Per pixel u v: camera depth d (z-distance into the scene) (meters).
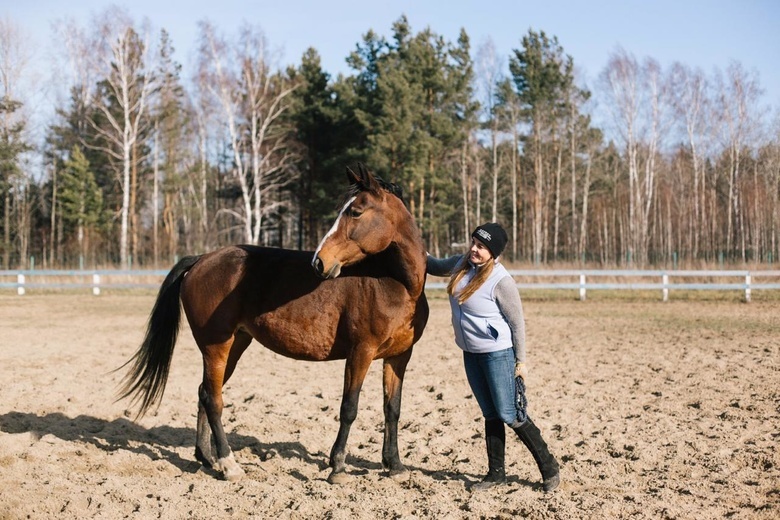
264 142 37.94
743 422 6.39
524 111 44.75
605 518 4.12
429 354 10.84
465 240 42.88
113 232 44.38
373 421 6.72
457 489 4.77
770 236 41.12
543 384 8.33
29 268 36.78
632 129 39.94
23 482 4.89
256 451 5.81
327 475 5.20
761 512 4.19
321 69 39.16
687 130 43.25
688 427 6.26
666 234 46.47
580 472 5.10
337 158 35.31
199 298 5.38
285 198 42.59
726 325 13.91
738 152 41.03
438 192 36.72
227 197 42.38
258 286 5.23
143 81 34.88
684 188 46.53
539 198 43.31
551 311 17.39
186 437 6.31
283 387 8.35
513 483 4.89
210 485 4.90
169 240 44.53
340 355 5.14
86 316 16.91
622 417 6.70
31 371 9.29
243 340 5.75
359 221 4.76
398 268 4.88
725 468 5.07
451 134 36.59
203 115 41.84
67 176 42.53
